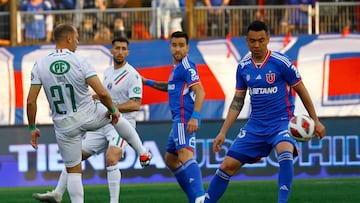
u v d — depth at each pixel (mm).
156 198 30641
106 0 43969
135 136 23672
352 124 38500
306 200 29391
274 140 21969
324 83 40438
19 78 40062
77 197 22531
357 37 40656
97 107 22406
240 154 22266
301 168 38031
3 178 37188
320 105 40406
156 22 42156
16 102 39969
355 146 38406
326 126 38438
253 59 22266
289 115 22234
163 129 37938
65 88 21609
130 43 40438
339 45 40594
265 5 43125
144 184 36344
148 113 39750
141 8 42188
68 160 22422
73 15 42281
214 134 37906
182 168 25656
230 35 41469
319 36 40594
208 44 40344
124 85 26969
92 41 41562
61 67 21469
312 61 40500
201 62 40250
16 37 41438
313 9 42000
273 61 21953
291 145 21781
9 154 37344
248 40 21906
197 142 37844
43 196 26922
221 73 40219
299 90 22016
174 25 42094
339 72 40469
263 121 22188
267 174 37750
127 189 34094
